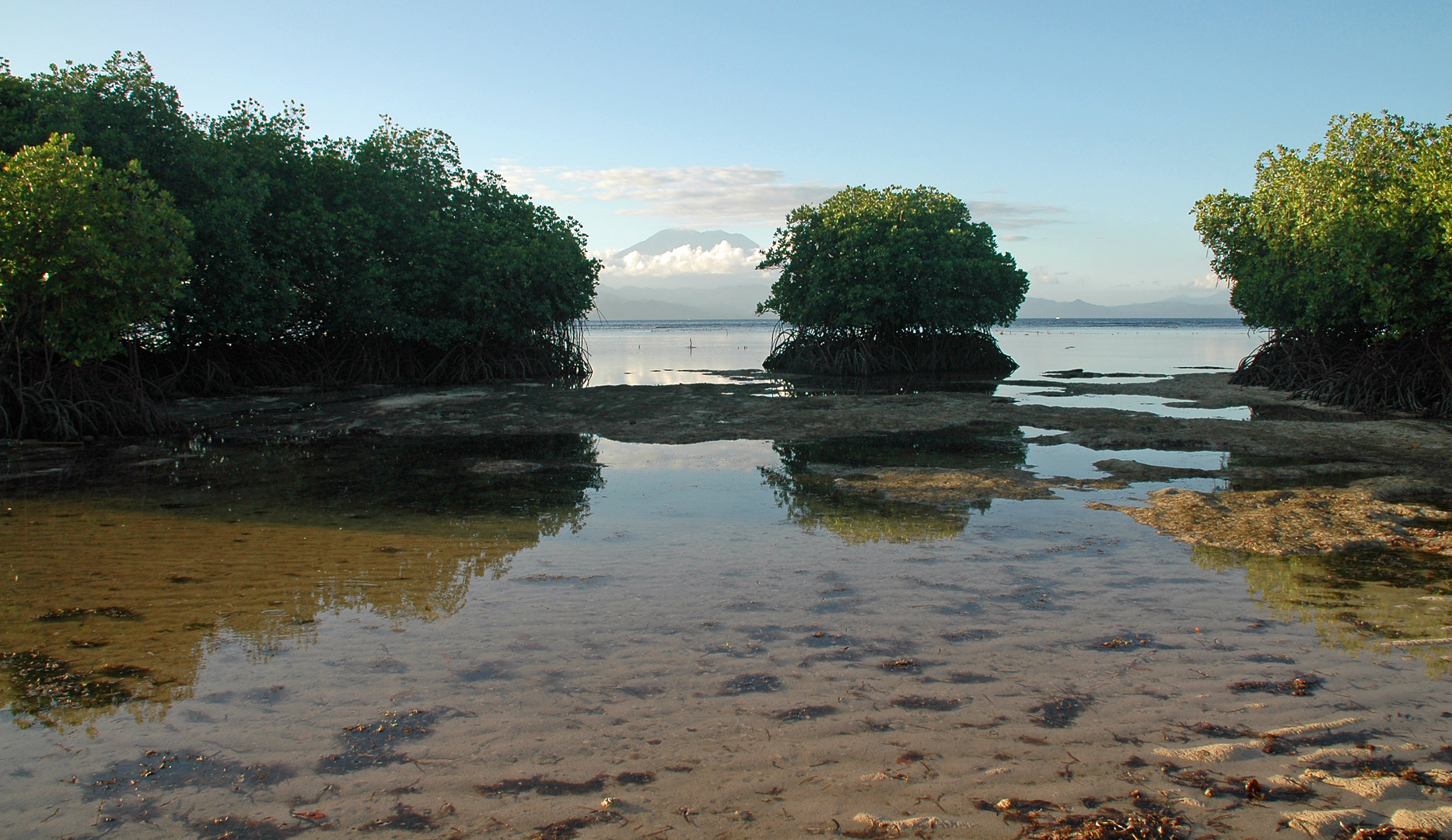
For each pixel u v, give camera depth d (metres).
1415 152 22.20
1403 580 7.86
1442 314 20.86
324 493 12.31
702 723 5.01
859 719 5.04
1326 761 4.42
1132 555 8.82
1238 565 8.42
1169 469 13.74
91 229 16.45
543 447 16.83
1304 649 6.12
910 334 41.56
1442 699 5.21
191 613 7.02
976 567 8.38
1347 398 23.25
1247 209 29.81
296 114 31.25
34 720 5.08
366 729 4.96
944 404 23.25
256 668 5.86
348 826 3.96
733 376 37.81
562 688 5.54
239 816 4.06
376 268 30.62
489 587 7.76
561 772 4.43
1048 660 5.95
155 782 4.38
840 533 9.85
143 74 24.09
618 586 7.81
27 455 15.84
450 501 11.77
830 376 37.59
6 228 15.70
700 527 10.16
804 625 6.75
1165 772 4.35
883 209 39.12
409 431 19.25
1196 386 29.80
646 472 14.01
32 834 3.92
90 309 17.42
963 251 41.62
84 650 6.18
